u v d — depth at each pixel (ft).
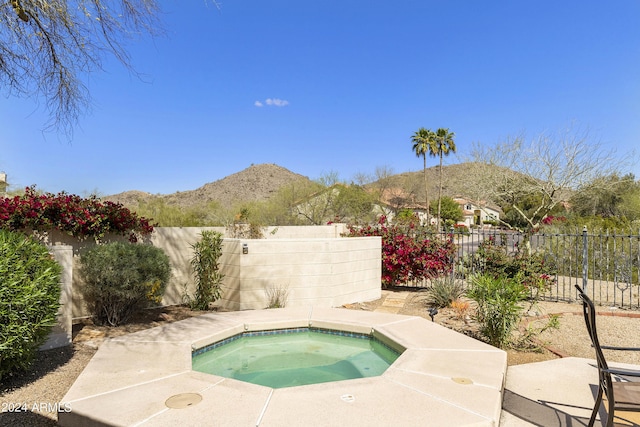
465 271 33.30
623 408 8.55
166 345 16.11
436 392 11.53
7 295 11.58
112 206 23.24
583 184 45.24
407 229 35.94
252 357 17.54
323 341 20.02
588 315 9.96
